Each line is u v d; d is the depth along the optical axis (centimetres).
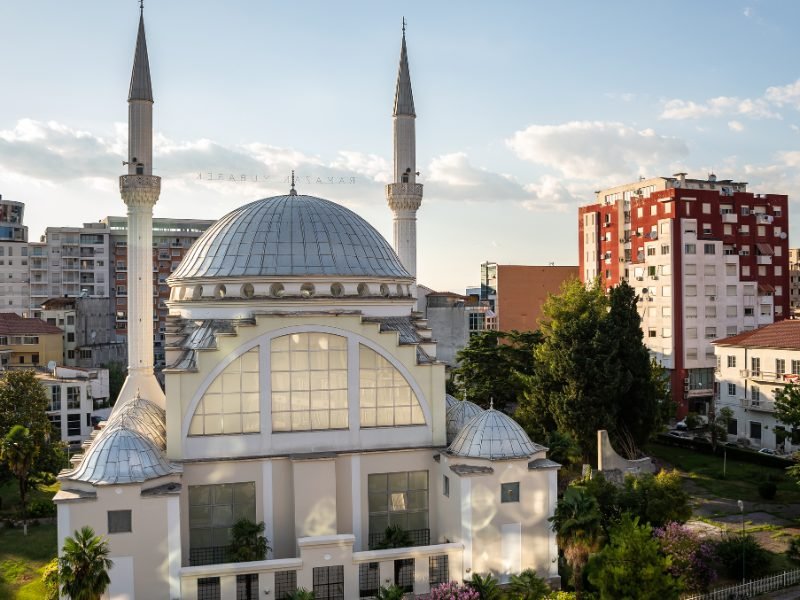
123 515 3294
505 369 6762
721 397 7306
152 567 3309
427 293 10012
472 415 4269
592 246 10725
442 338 9831
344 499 3841
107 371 8525
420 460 3956
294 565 3409
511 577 3497
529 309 11881
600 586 2970
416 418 3994
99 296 12038
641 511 4047
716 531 4541
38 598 3669
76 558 2827
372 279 4225
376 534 3925
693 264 8525
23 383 5688
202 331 4028
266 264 4103
